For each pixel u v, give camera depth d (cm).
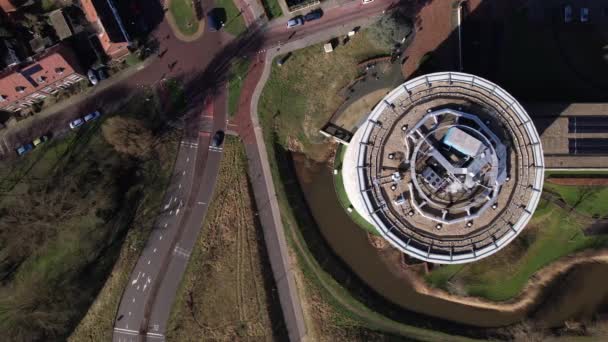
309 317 8494
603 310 8344
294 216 8400
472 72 8206
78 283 8331
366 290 8525
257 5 8294
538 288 8425
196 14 8306
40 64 7562
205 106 8406
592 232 8250
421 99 6769
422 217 6750
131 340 8506
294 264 8475
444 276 8456
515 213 6738
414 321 8494
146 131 7969
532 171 6731
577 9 8175
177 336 8500
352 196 7650
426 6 8250
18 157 8325
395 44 8212
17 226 8162
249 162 8444
